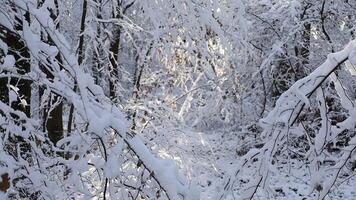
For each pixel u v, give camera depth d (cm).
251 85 1445
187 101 1030
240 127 1453
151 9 718
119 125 407
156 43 767
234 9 791
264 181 461
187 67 945
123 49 1267
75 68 389
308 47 1408
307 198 1132
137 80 952
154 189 459
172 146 827
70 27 912
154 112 889
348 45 402
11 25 400
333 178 438
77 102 395
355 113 422
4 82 455
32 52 389
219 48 873
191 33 768
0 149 388
